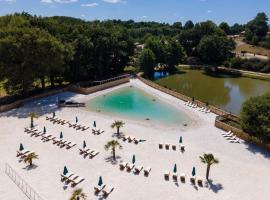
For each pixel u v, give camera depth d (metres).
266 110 41.12
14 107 57.38
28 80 61.28
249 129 42.00
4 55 56.16
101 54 83.31
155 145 42.38
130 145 42.06
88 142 42.50
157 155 39.25
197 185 32.44
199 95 83.56
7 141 41.94
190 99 65.31
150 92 74.62
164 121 53.22
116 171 34.81
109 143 37.50
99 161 37.06
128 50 95.94
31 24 69.25
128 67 111.81
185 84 97.81
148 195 30.34
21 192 30.19
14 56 56.41
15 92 67.12
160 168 35.78
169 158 38.50
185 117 55.59
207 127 50.25
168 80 103.25
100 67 84.94
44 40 57.84
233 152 40.84
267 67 120.44
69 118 52.53
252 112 41.81
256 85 100.06
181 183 32.69
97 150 39.97
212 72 121.69
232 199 30.19
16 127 47.28
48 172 34.03
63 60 66.62
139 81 87.44
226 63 128.62
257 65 122.38
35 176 33.12
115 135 45.50
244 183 33.19
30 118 51.84
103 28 87.50
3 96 65.56
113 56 91.81
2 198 29.16
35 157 35.81
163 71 119.50
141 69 101.44
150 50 100.75
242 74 115.62
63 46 64.69
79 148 40.28
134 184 32.25
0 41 55.19
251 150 41.53
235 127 48.16
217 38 126.19
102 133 46.16
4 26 70.50
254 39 183.50
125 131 47.44
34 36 57.50
